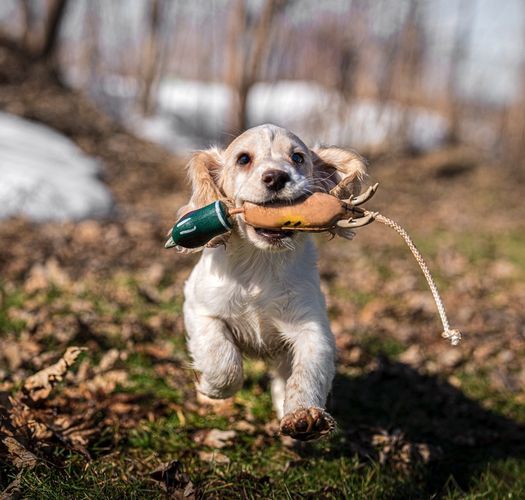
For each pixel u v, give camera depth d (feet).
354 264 33.42
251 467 12.58
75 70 79.87
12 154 37.06
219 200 11.25
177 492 10.83
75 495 10.43
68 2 65.72
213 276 12.66
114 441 12.89
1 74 59.62
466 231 48.93
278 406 14.17
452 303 27.96
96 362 16.61
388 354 20.13
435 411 16.62
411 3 78.89
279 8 63.31
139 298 22.80
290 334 12.57
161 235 32.86
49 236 29.22
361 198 11.22
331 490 11.93
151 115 70.54
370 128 80.59
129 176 47.85
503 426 16.12
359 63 77.71
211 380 12.39
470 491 12.80
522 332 24.38
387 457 13.41
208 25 82.33
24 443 11.43
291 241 11.53
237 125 64.64
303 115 78.18
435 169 75.46
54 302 21.03
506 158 97.25
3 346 16.71
